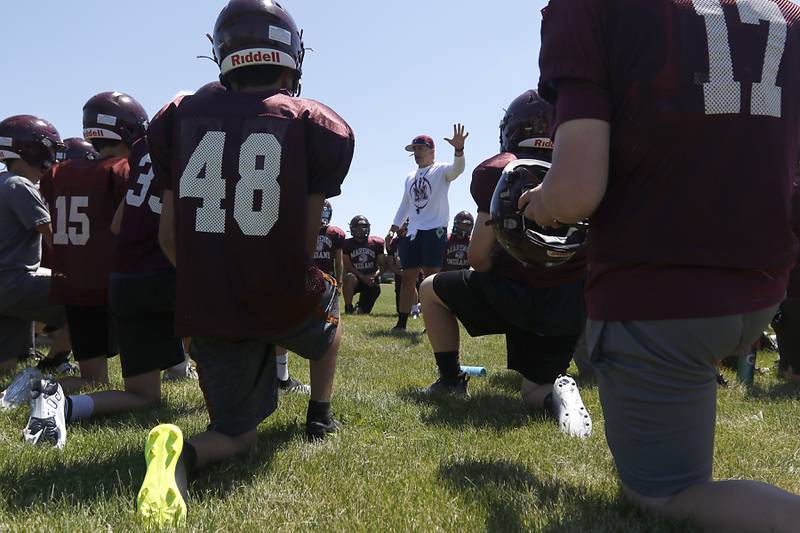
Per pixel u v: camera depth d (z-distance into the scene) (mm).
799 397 4160
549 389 3605
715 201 1642
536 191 1848
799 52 1750
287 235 2363
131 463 2459
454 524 1919
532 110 3379
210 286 2348
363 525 1901
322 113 2498
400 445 2793
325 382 2906
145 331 3354
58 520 1885
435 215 7863
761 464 2641
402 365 5250
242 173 2348
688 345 1688
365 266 12898
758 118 1653
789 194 1737
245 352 2469
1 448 2625
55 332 6125
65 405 3021
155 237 3240
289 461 2498
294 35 2625
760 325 1758
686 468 1793
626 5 1658
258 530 1851
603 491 2223
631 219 1702
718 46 1637
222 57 2580
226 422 2480
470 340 7484
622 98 1667
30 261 4426
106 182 3793
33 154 4508
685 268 1669
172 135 2500
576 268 3471
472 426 3158
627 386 1789
